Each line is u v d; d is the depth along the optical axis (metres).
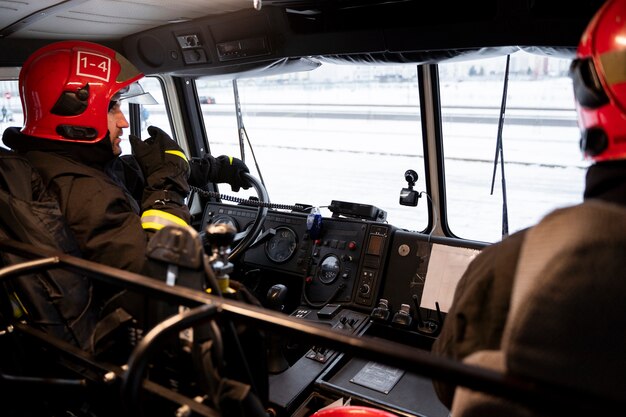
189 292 0.91
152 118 3.60
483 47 2.00
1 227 1.31
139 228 1.43
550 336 0.63
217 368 0.98
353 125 3.06
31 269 1.04
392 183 3.03
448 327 0.89
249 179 2.41
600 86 0.79
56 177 1.45
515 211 2.70
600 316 0.62
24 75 1.57
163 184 1.62
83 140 1.52
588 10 1.70
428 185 2.86
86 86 1.50
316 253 2.58
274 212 2.83
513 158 2.61
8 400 1.20
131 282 0.96
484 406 0.74
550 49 1.90
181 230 1.02
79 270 1.04
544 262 0.65
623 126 0.75
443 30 2.01
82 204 1.41
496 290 0.78
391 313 2.33
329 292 2.49
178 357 1.07
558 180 2.57
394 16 2.14
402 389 1.94
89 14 2.17
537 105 2.47
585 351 0.63
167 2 2.08
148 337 0.80
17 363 1.32
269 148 3.45
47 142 1.51
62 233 1.33
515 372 0.65
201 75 2.89
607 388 0.64
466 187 2.78
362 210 2.56
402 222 3.02
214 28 2.49
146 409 1.15
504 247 0.82
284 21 2.33
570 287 0.62
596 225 0.62
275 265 2.71
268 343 1.95
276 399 1.82
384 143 2.98
